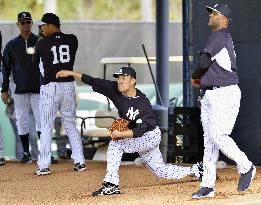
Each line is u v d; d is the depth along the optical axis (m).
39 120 41.97
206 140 28.59
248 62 40.28
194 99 41.53
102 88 29.70
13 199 29.83
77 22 56.06
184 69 42.12
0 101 50.19
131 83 29.58
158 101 44.59
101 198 29.16
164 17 46.31
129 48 56.84
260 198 28.28
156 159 31.28
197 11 41.12
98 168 39.41
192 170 31.52
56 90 37.53
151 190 31.08
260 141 40.12
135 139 29.83
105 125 44.16
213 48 27.91
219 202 27.34
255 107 40.25
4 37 52.28
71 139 38.50
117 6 91.25
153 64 55.09
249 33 40.25
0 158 41.56
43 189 32.44
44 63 37.53
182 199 28.39
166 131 42.94
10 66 41.84
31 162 42.41
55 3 83.31
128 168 38.84
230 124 28.31
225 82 28.03
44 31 37.81
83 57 55.97
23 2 85.81
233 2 40.31
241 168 28.80
